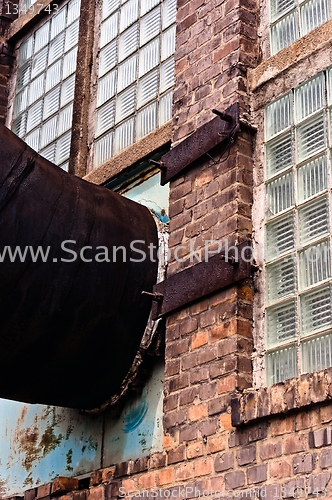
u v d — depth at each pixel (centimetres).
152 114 541
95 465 466
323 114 399
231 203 423
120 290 436
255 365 390
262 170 425
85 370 441
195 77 481
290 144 414
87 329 426
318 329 367
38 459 515
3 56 726
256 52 460
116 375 450
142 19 585
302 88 417
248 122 438
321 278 373
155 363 452
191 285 427
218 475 374
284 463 345
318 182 391
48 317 409
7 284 390
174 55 521
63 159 612
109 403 461
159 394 441
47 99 660
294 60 425
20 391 437
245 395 370
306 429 341
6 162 393
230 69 455
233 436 374
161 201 493
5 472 538
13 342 406
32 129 666
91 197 441
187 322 425
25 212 397
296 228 395
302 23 438
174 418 411
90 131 602
